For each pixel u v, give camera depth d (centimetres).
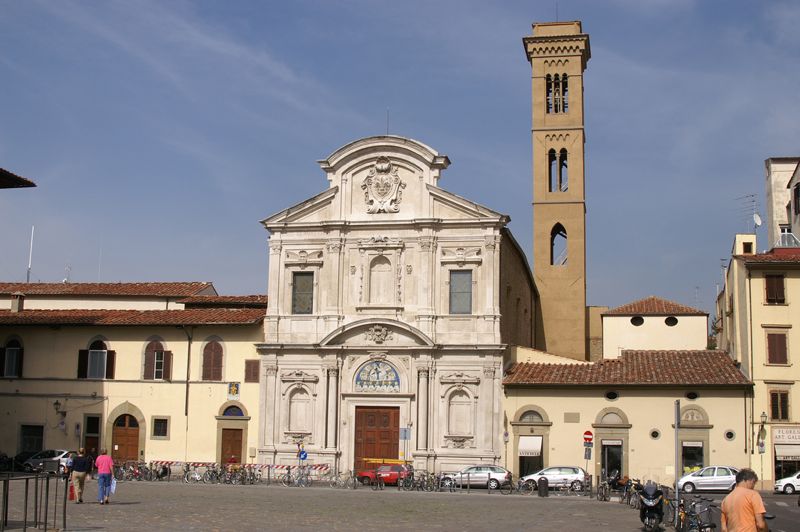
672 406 6450
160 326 7244
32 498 4609
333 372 6875
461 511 4353
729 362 6775
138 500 4675
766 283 6569
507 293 7219
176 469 7006
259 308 7756
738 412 6406
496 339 6706
